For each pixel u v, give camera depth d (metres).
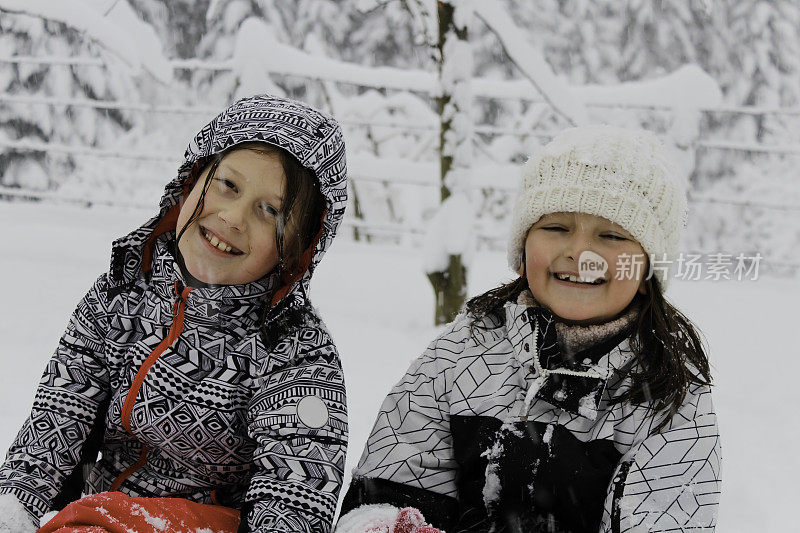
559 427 1.77
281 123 1.83
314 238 1.94
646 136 1.87
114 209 9.14
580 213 1.78
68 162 11.18
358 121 6.84
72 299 4.76
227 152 1.83
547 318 1.83
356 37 13.30
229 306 1.86
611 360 1.78
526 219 1.85
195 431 1.84
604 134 1.82
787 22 14.05
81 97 11.30
